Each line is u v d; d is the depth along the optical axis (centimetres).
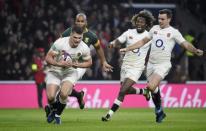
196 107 4625
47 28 5331
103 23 5491
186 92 4669
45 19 5434
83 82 4506
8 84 4488
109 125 2431
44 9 5506
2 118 3023
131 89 2748
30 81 4522
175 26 5812
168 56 2712
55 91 2439
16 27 5322
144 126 2391
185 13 6025
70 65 2381
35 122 2639
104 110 4084
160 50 2703
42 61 4281
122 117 3184
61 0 5606
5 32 5225
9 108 4372
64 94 2400
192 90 4684
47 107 2581
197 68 5228
